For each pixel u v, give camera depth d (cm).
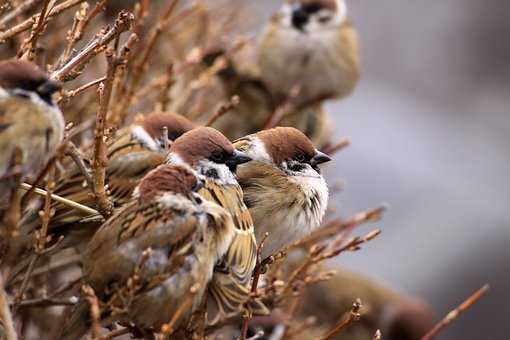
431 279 2122
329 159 957
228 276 800
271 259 934
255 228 929
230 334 1155
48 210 786
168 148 948
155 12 1327
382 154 2289
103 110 779
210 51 1316
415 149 2359
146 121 1005
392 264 2148
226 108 997
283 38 1569
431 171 2311
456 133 2503
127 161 984
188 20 1329
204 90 1234
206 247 785
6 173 712
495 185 2362
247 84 1507
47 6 806
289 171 945
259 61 1569
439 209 2247
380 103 2488
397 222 2173
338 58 1577
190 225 779
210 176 856
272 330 1148
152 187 796
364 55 2639
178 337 810
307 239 1102
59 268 991
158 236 773
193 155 859
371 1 2697
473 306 2152
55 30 1094
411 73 2634
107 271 775
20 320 1027
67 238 899
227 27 1402
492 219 2238
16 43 1006
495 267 2169
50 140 727
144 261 745
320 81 1578
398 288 2097
